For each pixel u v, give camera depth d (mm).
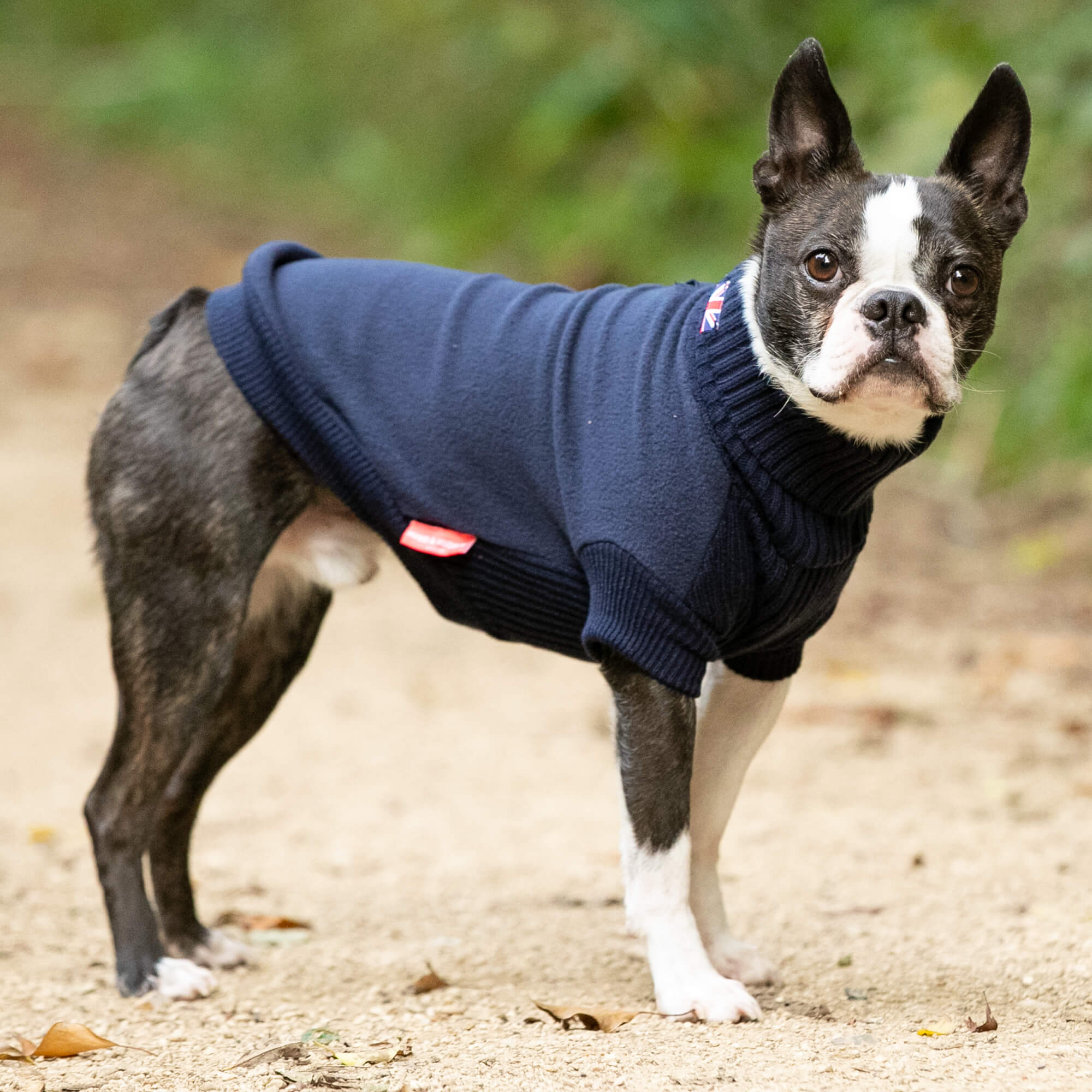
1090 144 13422
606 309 5559
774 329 5180
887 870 6809
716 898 5738
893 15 16859
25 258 24594
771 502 5156
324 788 8633
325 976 5918
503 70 23359
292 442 5777
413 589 13109
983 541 12656
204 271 24109
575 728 9602
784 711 9531
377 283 5930
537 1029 5094
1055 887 6398
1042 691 9555
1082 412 13062
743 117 18734
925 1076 4418
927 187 5246
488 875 7109
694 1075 4488
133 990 5738
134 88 31609
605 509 5207
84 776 8844
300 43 31266
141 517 5863
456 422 5574
